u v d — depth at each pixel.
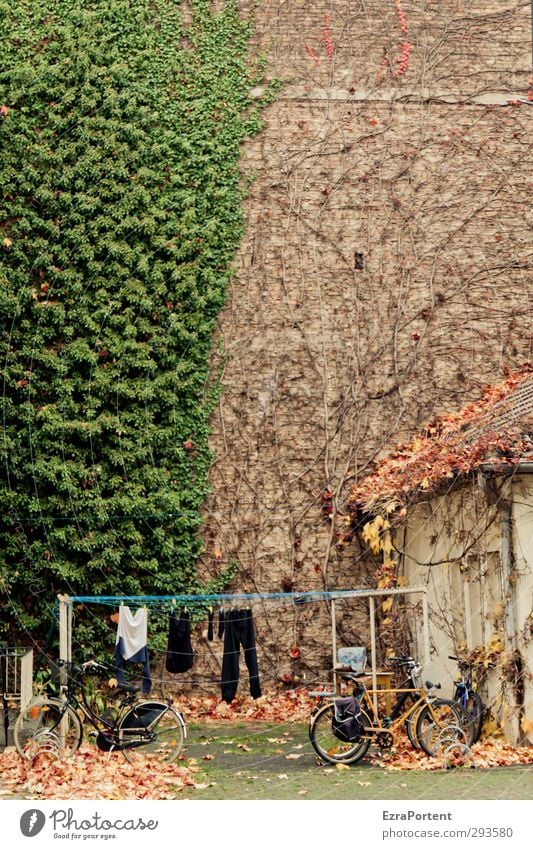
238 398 14.51
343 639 14.11
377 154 15.13
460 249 15.08
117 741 9.74
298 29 15.23
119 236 14.37
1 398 13.80
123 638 11.56
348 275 14.88
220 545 14.22
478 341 14.91
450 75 15.33
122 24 14.79
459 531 11.60
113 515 13.89
